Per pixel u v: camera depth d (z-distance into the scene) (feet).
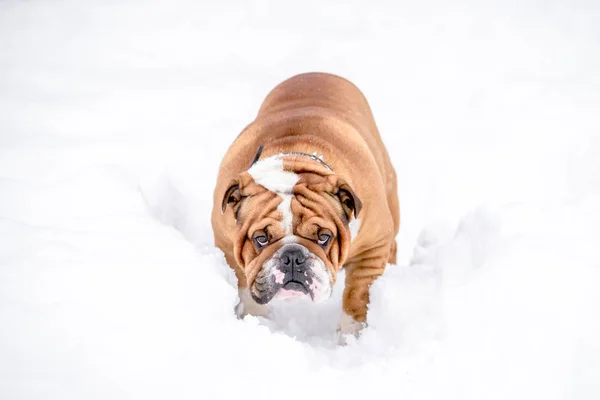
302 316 18.95
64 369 12.92
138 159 24.52
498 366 13.75
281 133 18.07
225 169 18.30
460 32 42.55
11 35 40.60
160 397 12.76
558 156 25.67
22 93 31.17
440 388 13.51
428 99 32.96
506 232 17.13
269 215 15.84
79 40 40.65
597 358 13.85
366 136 19.39
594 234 16.78
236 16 46.37
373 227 17.62
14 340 13.30
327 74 21.61
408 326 15.56
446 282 16.38
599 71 34.81
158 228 17.37
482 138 27.94
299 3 49.16
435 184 25.76
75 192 18.65
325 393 13.37
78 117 28.63
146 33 42.73
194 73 35.91
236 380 13.26
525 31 42.16
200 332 14.10
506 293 15.08
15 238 15.99
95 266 15.24
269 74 36.14
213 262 16.81
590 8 45.80
